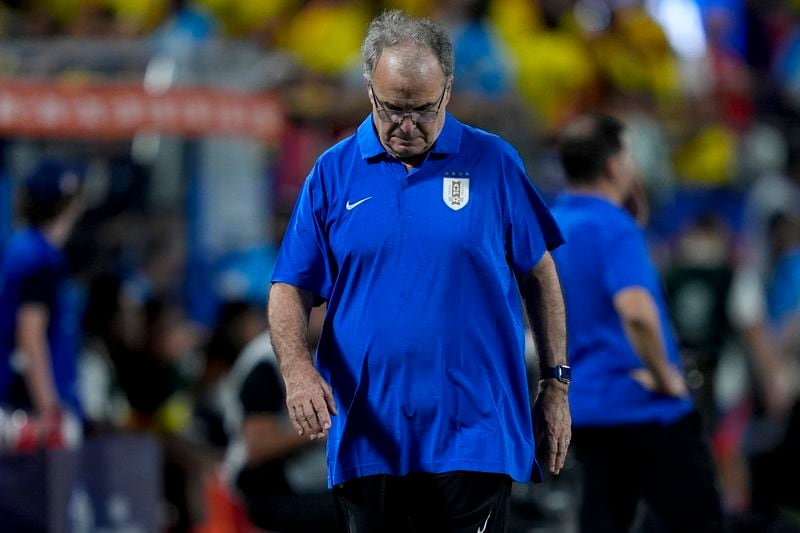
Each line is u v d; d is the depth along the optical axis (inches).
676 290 1305.4
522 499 1039.0
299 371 563.5
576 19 1919.3
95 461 914.7
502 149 580.7
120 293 1140.5
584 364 826.8
